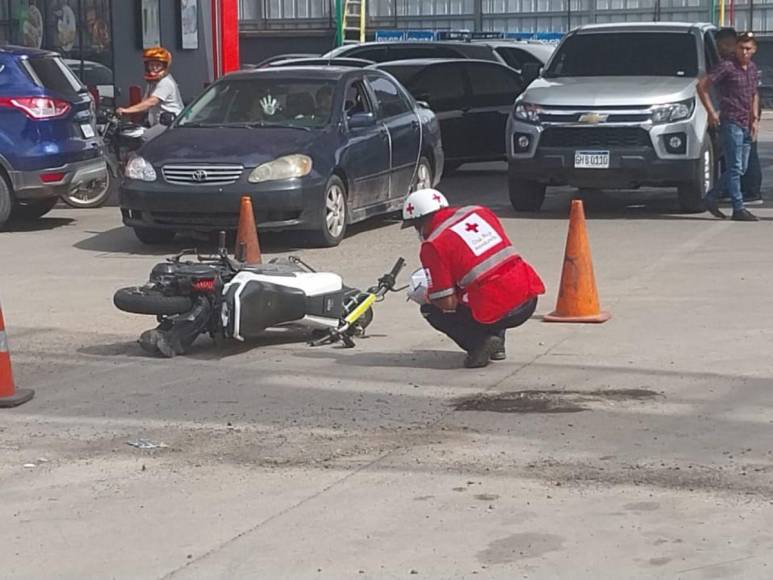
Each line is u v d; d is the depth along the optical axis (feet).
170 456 22.62
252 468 21.83
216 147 43.62
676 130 47.96
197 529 19.11
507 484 20.71
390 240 46.26
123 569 17.72
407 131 49.62
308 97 46.39
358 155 45.75
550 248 43.45
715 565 17.39
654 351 29.22
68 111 49.55
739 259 40.29
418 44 73.36
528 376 27.37
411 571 17.37
